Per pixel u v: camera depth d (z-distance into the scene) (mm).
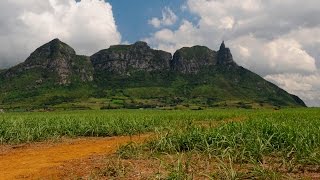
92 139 24141
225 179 9836
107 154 15406
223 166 10141
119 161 12547
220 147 13477
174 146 14523
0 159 15797
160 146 15023
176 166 10773
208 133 15258
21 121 25234
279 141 14281
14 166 13734
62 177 11188
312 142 14008
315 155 11727
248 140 13539
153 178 10078
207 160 12164
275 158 12727
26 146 20609
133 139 22016
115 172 11289
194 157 13031
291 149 12750
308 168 11320
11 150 19109
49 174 11711
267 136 14898
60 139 23625
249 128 16562
